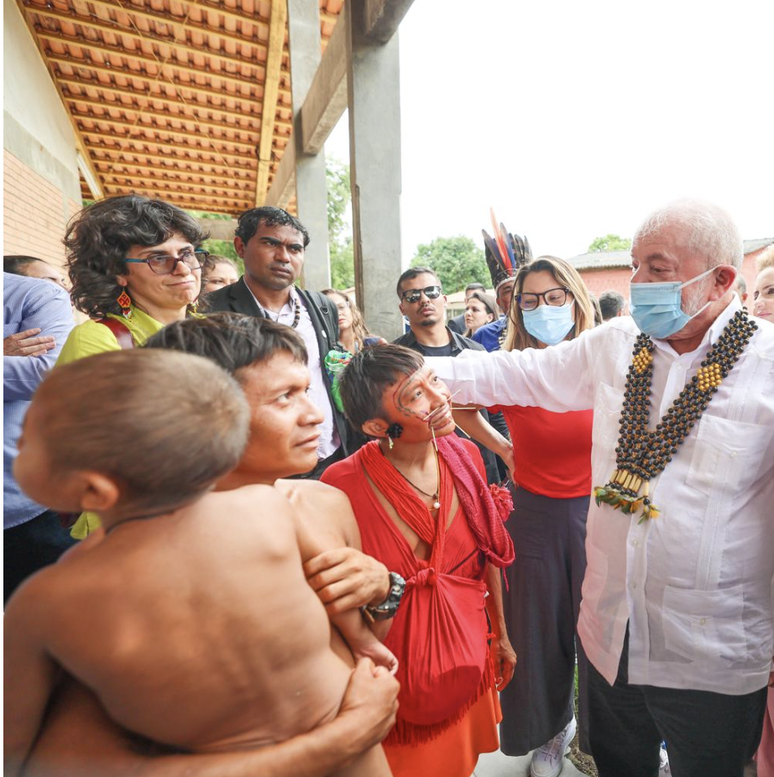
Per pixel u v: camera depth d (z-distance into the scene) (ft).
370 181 10.92
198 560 1.76
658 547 4.05
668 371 4.24
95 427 1.44
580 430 5.53
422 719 3.47
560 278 6.47
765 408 3.77
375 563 2.60
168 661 1.70
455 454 3.90
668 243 3.86
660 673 4.19
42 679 1.70
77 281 4.42
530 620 5.78
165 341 2.41
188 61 22.90
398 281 10.36
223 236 42.55
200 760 1.79
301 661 1.99
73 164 25.77
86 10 19.54
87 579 1.64
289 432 2.49
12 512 4.67
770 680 4.16
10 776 1.70
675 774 4.54
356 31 10.59
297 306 8.05
